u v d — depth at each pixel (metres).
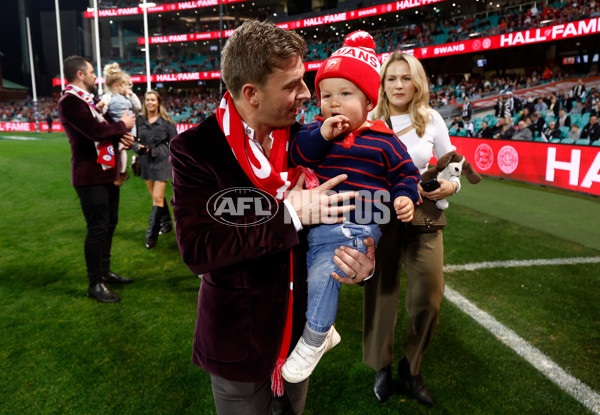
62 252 4.54
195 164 1.07
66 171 10.65
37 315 3.08
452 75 29.31
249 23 1.02
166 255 4.42
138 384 2.28
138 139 4.44
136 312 3.12
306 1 39.44
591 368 2.39
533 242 4.69
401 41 30.88
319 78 1.32
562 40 24.45
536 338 2.71
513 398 2.14
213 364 1.16
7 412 2.06
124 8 41.72
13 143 19.28
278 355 1.18
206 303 1.17
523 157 8.21
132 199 7.35
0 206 6.81
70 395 2.19
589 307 3.12
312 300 1.28
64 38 55.12
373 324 2.10
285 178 1.17
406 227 2.00
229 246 1.03
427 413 2.05
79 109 2.91
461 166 1.96
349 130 1.31
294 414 1.45
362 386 2.26
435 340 2.70
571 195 7.00
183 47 45.34
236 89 1.03
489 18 27.19
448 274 3.78
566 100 15.73
